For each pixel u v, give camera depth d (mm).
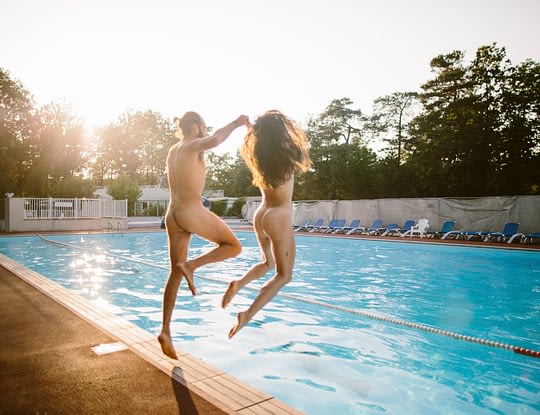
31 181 29734
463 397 3484
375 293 7668
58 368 3104
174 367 3168
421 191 28719
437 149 27859
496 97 26328
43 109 32188
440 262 11922
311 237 20172
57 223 21766
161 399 2605
